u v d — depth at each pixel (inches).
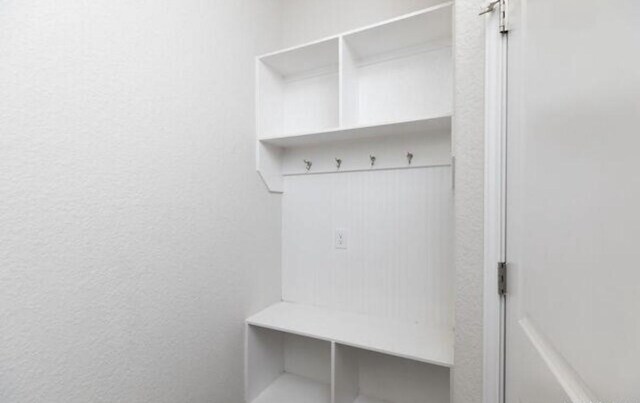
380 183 67.4
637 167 14.7
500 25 38.7
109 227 41.8
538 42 28.1
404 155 64.4
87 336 39.5
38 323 35.2
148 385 46.8
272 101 73.7
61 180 37.0
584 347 19.6
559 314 23.3
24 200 34.0
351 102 65.5
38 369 35.2
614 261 16.6
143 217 46.1
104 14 41.0
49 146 35.9
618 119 16.2
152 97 47.2
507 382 37.8
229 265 62.1
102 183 41.0
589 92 19.2
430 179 62.6
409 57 64.4
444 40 61.1
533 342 28.7
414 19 54.5
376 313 67.7
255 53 69.1
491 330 39.7
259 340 69.3
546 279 25.9
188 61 53.1
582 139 20.0
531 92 30.0
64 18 37.1
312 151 74.5
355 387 66.4
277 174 75.9
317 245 74.4
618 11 16.2
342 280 71.4
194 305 54.4
